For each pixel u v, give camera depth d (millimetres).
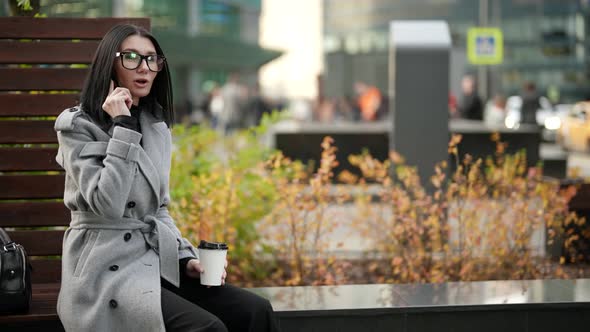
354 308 4996
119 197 3848
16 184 5367
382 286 5574
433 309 5047
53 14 7086
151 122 4277
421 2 78062
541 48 80500
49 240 5367
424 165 9195
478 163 7430
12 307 4363
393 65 9336
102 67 4094
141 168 4059
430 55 9195
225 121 29156
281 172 7520
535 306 5129
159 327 3863
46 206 5375
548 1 80250
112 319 3941
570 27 80312
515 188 7676
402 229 6973
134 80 4152
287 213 7016
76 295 3979
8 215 5336
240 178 7070
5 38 5469
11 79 5465
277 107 41156
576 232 7949
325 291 5438
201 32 47281
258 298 4199
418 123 9203
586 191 7910
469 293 5383
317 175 6859
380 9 81250
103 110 4074
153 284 3982
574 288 5531
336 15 86312
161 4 39781
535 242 8711
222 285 4270
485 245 7465
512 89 80375
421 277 7031
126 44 4148
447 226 7105
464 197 7238
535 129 15008
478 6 74375
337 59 76812
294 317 4957
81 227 4074
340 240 9219
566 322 5172
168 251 4113
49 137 5441
